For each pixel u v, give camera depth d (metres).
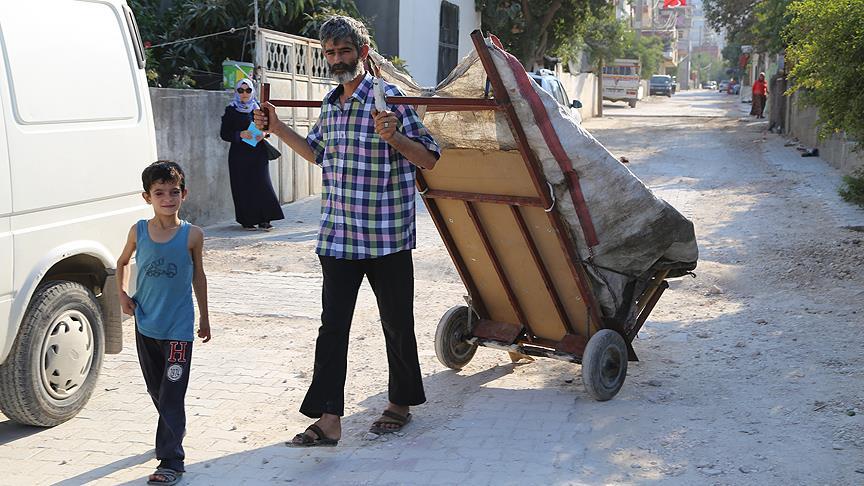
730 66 91.88
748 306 7.74
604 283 5.43
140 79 6.09
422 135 4.75
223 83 13.84
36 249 4.95
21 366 4.99
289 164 14.52
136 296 4.66
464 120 5.20
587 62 39.69
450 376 6.15
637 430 4.98
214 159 12.59
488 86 5.06
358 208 4.76
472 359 6.55
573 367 6.29
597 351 5.34
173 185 4.55
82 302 5.41
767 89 34.78
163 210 4.55
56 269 5.41
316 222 12.62
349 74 4.67
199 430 5.23
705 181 16.06
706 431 4.94
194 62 14.72
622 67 48.47
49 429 5.27
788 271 8.87
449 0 21.38
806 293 8.08
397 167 4.82
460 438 4.98
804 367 5.98
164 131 11.50
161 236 4.59
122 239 5.73
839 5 9.70
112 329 5.77
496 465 4.57
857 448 4.62
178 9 15.67
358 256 4.79
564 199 5.12
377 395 5.82
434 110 5.13
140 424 5.35
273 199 11.85
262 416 5.48
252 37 15.21
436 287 8.80
